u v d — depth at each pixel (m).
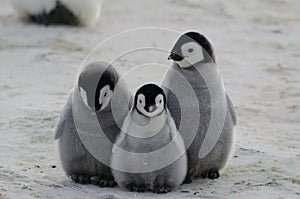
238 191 16.81
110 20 40.19
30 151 19.59
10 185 16.69
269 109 25.42
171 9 43.59
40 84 27.48
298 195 16.58
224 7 44.31
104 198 16.03
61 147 16.84
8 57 31.14
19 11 38.03
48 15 37.41
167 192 16.48
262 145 20.70
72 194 16.33
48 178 17.47
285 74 30.59
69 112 16.70
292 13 43.50
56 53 31.91
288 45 35.94
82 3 37.12
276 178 17.70
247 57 33.28
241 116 24.44
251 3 45.75
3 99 25.00
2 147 19.75
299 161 19.11
